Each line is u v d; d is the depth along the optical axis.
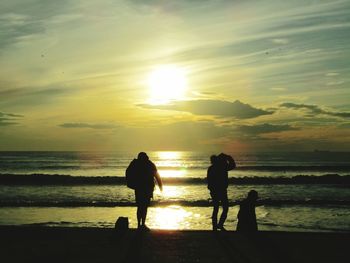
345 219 20.22
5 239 10.65
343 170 71.19
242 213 11.13
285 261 8.39
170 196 30.88
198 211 22.30
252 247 9.64
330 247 9.72
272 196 32.38
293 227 18.11
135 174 11.21
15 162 101.94
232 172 66.94
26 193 32.38
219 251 9.23
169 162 116.06
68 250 9.34
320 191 36.19
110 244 9.96
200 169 77.88
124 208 23.12
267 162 113.81
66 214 20.94
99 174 58.78
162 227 17.59
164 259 8.51
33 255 8.86
